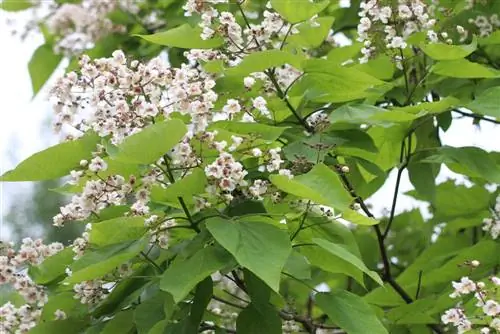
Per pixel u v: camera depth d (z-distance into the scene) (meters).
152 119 1.79
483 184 2.82
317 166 1.80
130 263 1.93
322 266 2.05
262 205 1.87
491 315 1.86
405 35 2.28
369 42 2.30
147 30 3.01
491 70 2.35
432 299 2.25
